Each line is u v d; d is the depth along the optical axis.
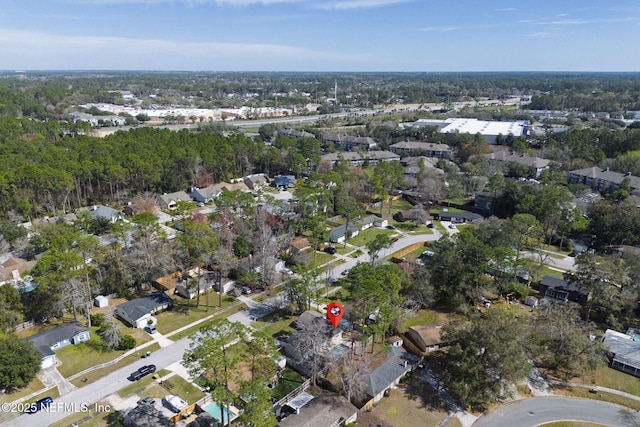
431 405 49.06
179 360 55.19
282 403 47.69
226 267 71.25
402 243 95.62
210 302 70.69
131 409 45.81
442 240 72.44
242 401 43.28
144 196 112.69
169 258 75.94
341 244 94.75
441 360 56.91
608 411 48.62
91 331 61.38
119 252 73.88
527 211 99.00
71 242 66.88
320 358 52.94
